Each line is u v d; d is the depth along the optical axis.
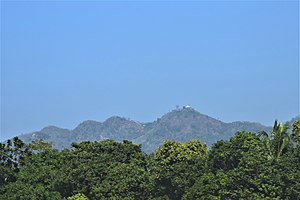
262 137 99.94
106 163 112.00
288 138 97.81
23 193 106.31
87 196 106.38
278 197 85.81
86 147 116.38
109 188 103.56
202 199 90.44
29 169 114.81
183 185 99.56
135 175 105.06
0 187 108.31
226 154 95.94
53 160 120.50
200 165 102.12
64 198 105.31
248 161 87.94
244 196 86.50
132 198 102.31
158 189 103.00
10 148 115.56
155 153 113.25
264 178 86.81
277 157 94.69
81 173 106.88
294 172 89.75
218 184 90.38
